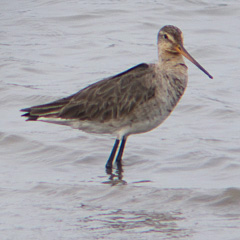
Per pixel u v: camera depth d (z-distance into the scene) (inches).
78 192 521.0
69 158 606.2
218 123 690.8
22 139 639.8
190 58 581.0
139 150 618.5
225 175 554.3
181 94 579.2
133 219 469.7
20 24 1072.8
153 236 439.2
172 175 561.3
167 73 571.2
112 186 532.4
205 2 1171.9
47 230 451.2
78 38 1002.7
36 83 817.5
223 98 762.8
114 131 580.4
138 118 570.9
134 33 1029.8
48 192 522.9
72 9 1141.7
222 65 885.8
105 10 1132.5
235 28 1048.2
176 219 467.8
